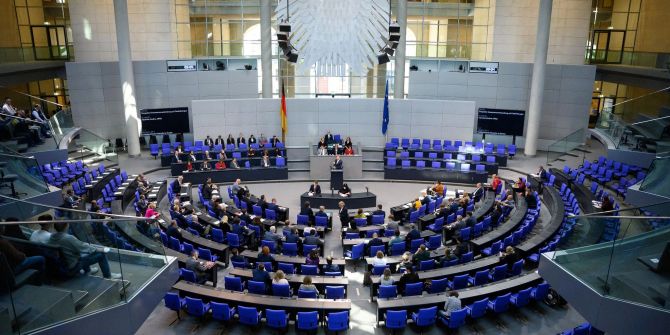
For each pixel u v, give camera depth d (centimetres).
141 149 2716
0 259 617
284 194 2164
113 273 794
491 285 1157
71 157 2272
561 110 2711
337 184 2158
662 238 783
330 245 1633
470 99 2786
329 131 2566
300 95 2992
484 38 2941
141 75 2638
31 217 911
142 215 1647
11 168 1192
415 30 2928
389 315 1047
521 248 1373
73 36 2705
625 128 1884
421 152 2491
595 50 2889
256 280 1164
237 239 1489
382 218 1723
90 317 739
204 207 1950
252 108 2566
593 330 971
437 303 1102
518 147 2838
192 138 2806
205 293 1110
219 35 2903
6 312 620
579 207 1889
